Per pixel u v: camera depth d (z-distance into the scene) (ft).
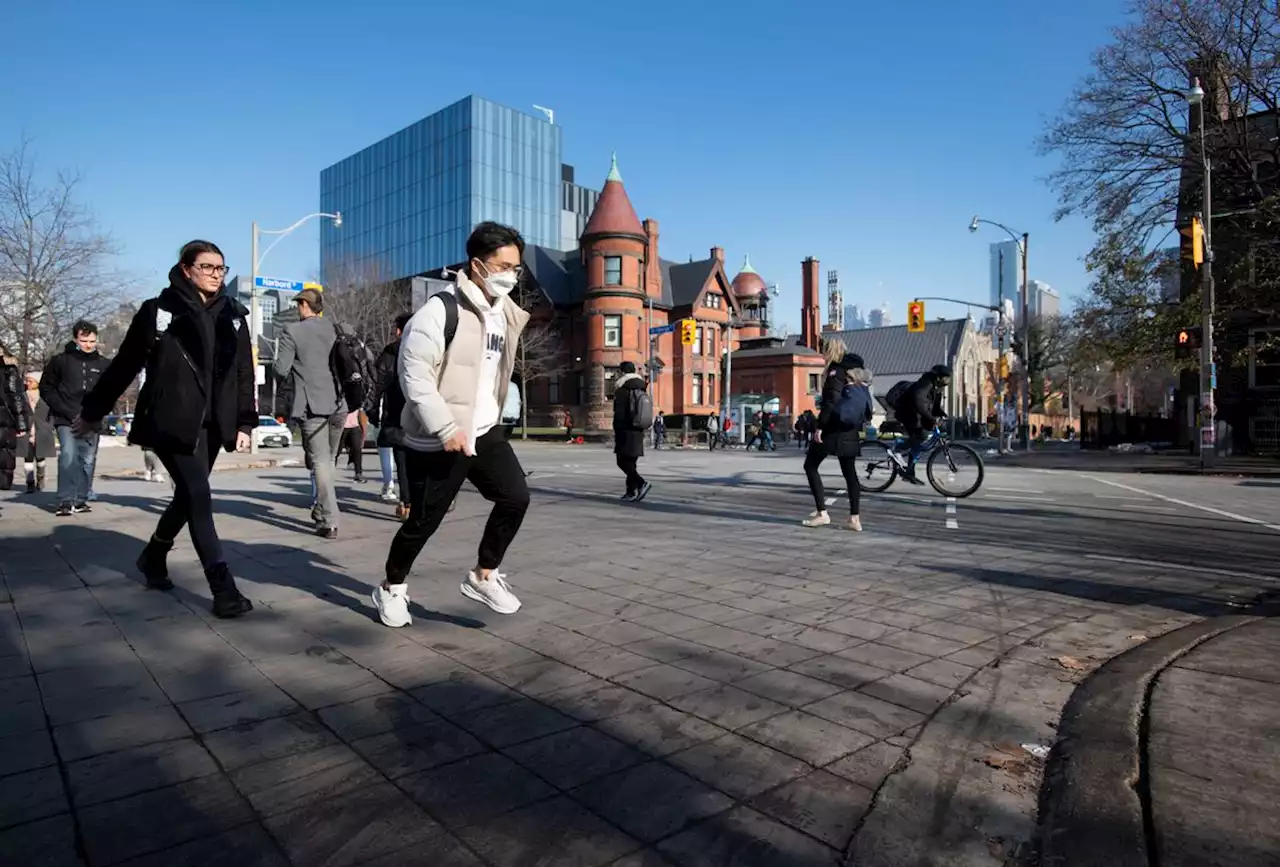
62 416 24.73
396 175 263.08
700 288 185.26
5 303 72.69
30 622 13.06
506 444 12.65
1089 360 94.32
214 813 7.08
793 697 10.26
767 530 24.94
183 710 9.43
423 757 8.31
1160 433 147.23
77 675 10.58
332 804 7.29
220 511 26.48
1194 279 82.12
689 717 9.53
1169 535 25.86
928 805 7.43
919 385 36.81
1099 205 83.97
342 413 21.91
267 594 15.11
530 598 15.30
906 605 15.31
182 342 13.02
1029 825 7.06
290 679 10.54
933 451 37.24
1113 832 6.70
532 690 10.32
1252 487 48.08
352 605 14.40
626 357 162.09
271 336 142.72
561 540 22.34
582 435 156.25
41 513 25.85
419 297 53.11
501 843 6.71
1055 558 20.88
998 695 10.38
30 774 7.71
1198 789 7.34
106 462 56.54
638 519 27.22
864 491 38.63
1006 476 57.57
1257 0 71.97
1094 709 9.55
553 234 256.32
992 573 18.62
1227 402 93.30
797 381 202.28
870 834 6.91
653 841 6.79
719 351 191.93
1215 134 75.82
